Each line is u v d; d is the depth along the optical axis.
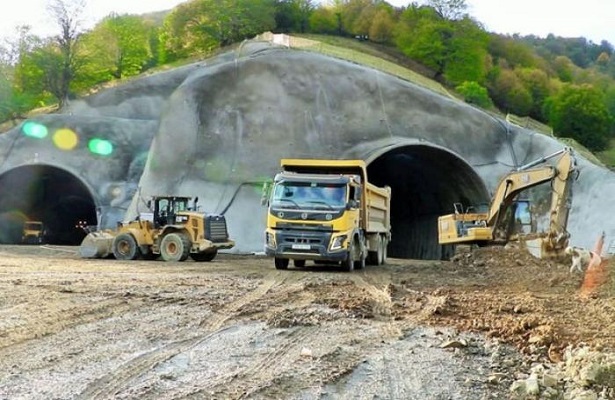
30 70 55.53
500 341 8.41
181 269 19.27
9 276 15.10
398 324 9.63
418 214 45.06
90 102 43.78
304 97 34.91
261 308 10.78
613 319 10.06
